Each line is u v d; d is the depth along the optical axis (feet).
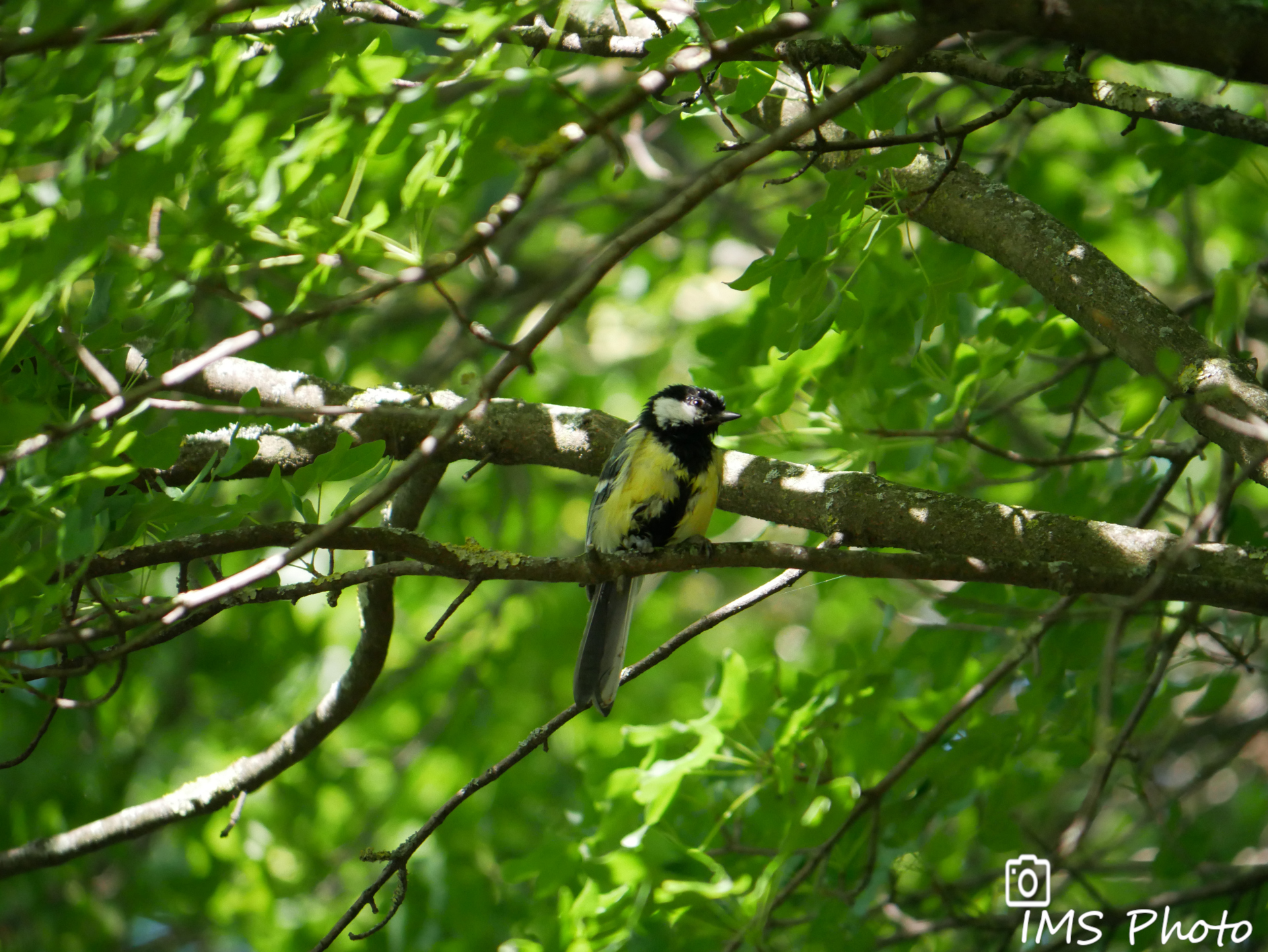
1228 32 16.24
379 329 58.70
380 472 22.29
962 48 33.47
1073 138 49.62
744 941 28.53
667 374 64.69
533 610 57.06
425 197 20.03
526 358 16.81
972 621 35.09
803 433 29.73
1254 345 46.98
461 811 43.45
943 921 33.91
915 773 32.60
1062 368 37.88
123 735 48.03
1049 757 37.81
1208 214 50.06
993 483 33.01
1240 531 32.58
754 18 22.12
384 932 39.91
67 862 31.24
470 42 18.11
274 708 50.60
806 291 23.44
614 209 63.05
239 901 43.65
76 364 23.50
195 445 28.12
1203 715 33.40
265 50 23.48
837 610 65.36
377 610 29.40
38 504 18.93
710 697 33.27
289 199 18.52
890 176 25.71
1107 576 22.25
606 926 30.22
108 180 17.21
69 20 16.83
